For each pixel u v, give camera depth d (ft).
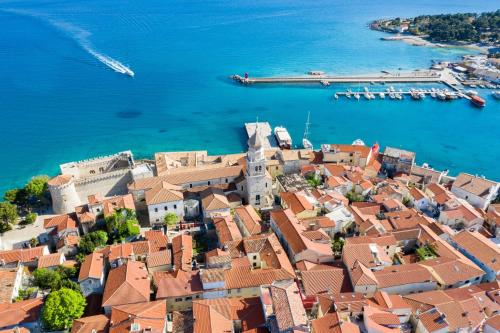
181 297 292.81
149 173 468.34
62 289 285.64
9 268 334.44
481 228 408.46
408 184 491.31
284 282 301.63
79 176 502.38
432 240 360.28
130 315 261.24
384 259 328.29
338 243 357.00
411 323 281.74
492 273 331.57
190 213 416.87
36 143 645.92
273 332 256.11
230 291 298.56
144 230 400.06
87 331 260.62
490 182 457.27
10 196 456.45
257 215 399.03
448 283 312.29
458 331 268.00
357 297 284.20
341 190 459.73
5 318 271.49
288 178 471.21
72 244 364.38
